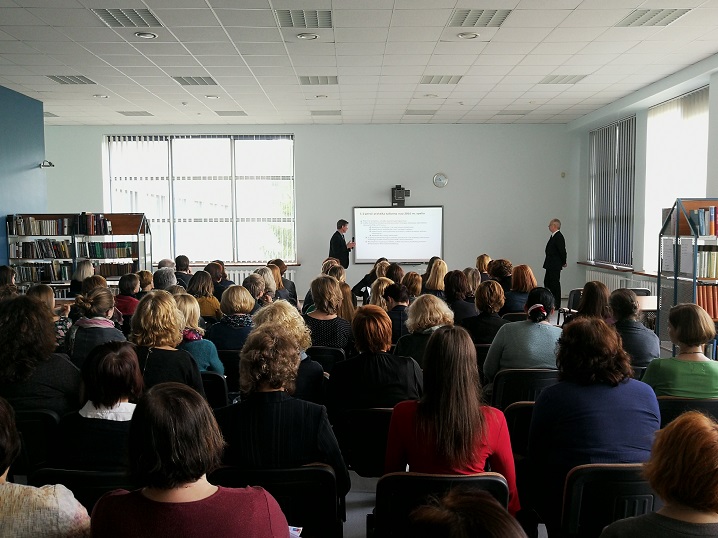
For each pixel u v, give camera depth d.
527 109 10.77
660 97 8.95
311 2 5.36
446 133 12.36
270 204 12.50
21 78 8.23
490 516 0.72
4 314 2.54
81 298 3.58
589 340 2.15
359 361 2.83
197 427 1.21
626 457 2.08
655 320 6.71
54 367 2.63
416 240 12.50
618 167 10.98
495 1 5.34
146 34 6.31
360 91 9.20
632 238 10.41
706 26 6.11
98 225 9.27
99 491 1.78
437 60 7.41
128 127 12.25
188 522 1.17
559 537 2.12
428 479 1.75
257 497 1.27
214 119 11.62
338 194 12.43
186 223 12.47
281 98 9.70
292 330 3.00
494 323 4.23
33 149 9.56
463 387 1.92
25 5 5.43
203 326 5.02
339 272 6.21
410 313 3.57
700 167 8.30
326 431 2.01
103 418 1.96
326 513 1.90
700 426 1.20
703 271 5.70
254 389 1.99
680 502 1.18
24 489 1.35
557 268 10.96
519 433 2.81
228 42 6.61
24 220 9.03
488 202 12.48
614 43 6.70
